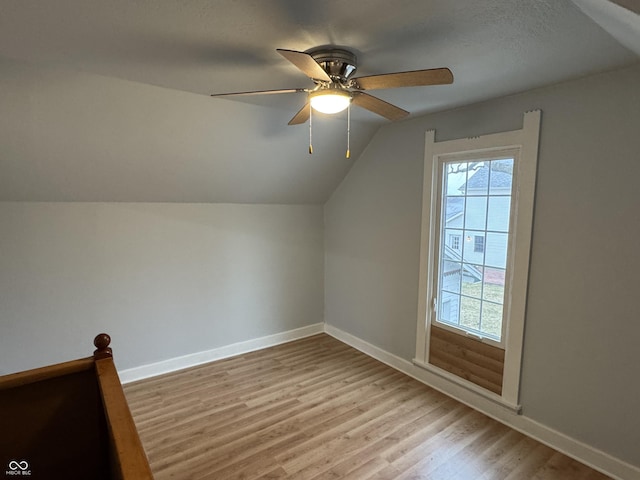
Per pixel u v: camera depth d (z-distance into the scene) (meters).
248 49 1.71
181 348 3.52
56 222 2.87
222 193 3.48
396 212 3.37
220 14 1.38
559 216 2.23
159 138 2.66
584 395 2.20
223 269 3.70
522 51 1.73
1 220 2.68
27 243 2.78
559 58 1.80
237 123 2.79
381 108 1.98
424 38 1.59
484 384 2.75
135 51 1.74
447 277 3.00
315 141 3.29
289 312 4.19
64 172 2.63
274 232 3.98
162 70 1.99
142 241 3.24
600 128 2.04
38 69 1.95
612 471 2.10
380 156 3.47
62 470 1.77
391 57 1.81
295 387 3.13
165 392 3.05
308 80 2.14
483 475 2.13
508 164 2.50
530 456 2.28
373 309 3.73
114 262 3.13
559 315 2.28
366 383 3.20
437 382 3.09
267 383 3.21
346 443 2.40
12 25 1.47
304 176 3.68
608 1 1.04
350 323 4.07
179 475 2.12
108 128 2.44
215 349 3.72
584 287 2.15
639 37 1.31
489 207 2.64
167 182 3.09
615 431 2.08
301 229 4.17
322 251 4.36
